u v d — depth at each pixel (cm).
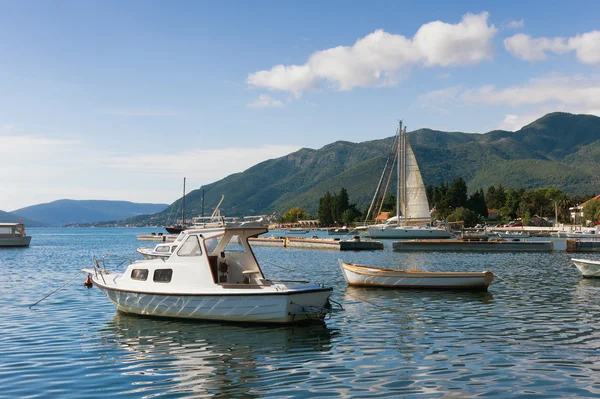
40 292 3466
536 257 6869
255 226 2478
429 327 2339
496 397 1440
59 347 1991
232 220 2897
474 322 2452
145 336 2147
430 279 3572
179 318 2416
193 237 2425
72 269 5388
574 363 1756
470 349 1942
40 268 5509
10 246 10444
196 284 2384
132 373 1669
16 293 3419
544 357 1831
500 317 2578
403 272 3622
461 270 5116
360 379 1598
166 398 1445
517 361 1781
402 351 1919
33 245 12488
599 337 2133
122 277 2656
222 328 2269
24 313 2684
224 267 2508
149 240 16512
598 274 4256
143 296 2467
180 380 1598
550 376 1619
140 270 2573
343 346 1992
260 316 2277
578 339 2098
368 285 3719
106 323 2409
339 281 4122
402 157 13462
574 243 7888
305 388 1518
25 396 1459
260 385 1549
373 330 2273
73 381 1589
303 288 2303
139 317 2523
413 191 13350
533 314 2656
